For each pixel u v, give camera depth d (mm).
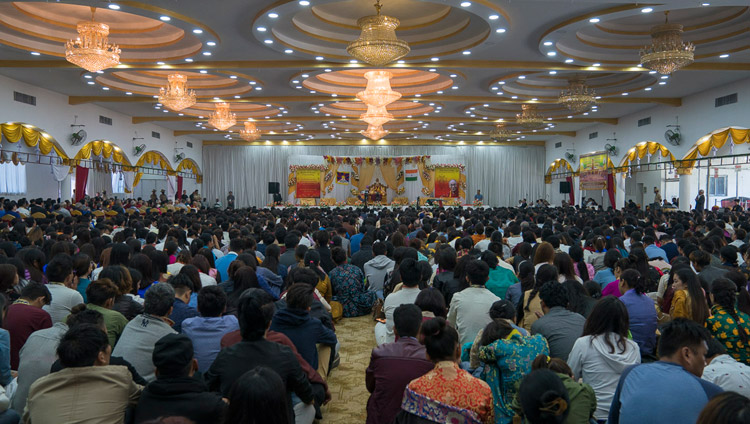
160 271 5719
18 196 20844
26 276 5531
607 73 14453
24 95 14812
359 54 10156
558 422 2115
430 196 29719
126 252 5902
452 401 2691
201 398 2549
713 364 2992
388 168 30312
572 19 9773
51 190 21266
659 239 8836
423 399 2727
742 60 12727
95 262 6980
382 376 3301
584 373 3299
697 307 4348
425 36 11805
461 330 4465
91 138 18281
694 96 16750
